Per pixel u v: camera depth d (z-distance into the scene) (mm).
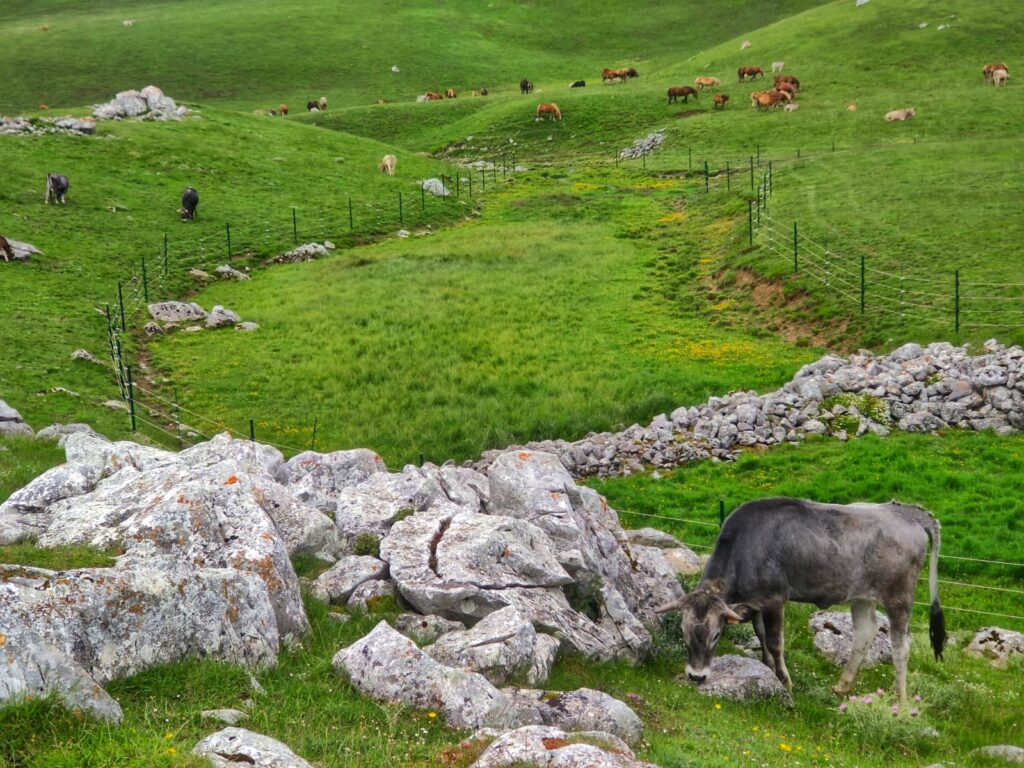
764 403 31391
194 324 45500
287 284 52281
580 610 13609
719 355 38562
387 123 109625
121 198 61938
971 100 81688
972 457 27188
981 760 11367
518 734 8602
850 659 13461
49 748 7531
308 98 123562
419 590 12234
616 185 76812
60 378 34750
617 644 12922
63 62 128875
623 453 30344
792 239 50125
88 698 8141
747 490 26656
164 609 9484
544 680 11094
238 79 129000
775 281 45781
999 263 40938
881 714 12016
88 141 71125
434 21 153250
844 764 10359
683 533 24016
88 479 15211
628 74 116500
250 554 11461
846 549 12906
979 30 101062
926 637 16750
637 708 11172
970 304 37156
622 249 57250
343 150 83500
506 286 50156
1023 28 101125
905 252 44625
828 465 27688
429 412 34312
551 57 141625
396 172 79750
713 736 10555
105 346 39969
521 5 163500
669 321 43906
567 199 72562
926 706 13047
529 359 39500
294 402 35750
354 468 17281
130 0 169875
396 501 14977
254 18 150500
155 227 58500
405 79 130750
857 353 36094
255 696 9359
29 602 8672
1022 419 28922
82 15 157625
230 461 13844
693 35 144125
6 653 8000
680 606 12312
